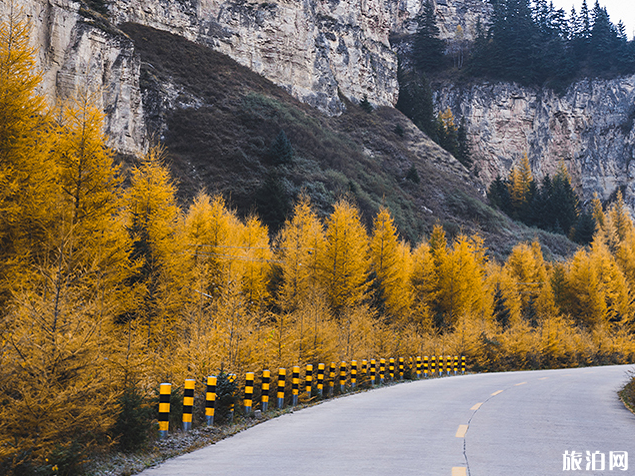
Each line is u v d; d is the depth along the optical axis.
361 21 102.38
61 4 43.66
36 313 7.00
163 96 60.47
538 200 105.44
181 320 16.25
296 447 8.06
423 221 70.00
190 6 73.12
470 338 33.09
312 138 69.31
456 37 159.38
